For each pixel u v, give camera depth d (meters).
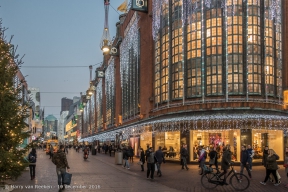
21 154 12.73
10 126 11.95
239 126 28.86
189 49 32.59
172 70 34.50
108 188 14.98
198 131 30.66
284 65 32.12
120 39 57.81
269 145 30.06
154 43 39.19
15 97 12.73
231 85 30.20
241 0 30.91
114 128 61.94
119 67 61.97
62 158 14.26
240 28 30.64
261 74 30.53
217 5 31.30
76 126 172.75
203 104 30.66
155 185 16.19
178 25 34.00
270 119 28.83
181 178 19.58
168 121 31.95
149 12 40.91
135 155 44.12
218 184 15.12
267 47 31.05
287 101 31.27
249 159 20.09
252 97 30.02
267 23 31.33
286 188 15.54
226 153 15.23
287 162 16.58
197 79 31.72
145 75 42.75
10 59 12.77
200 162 21.36
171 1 35.44
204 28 31.70
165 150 33.47
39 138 14.58
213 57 31.00
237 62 30.31
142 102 43.44
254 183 17.17
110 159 40.12
